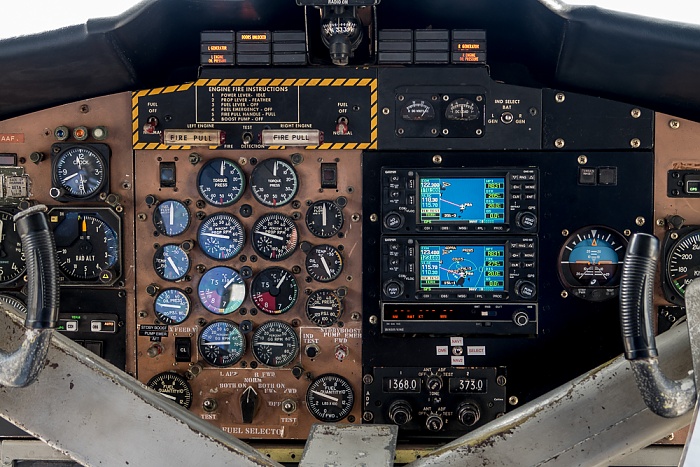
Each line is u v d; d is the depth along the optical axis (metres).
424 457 0.59
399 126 0.75
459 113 0.75
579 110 0.75
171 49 0.78
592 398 0.55
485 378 0.75
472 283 0.75
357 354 0.75
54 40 0.68
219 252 0.77
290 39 0.74
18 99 0.75
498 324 0.75
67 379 0.55
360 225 0.76
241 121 0.75
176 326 0.77
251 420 0.74
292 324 0.76
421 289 0.75
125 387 0.56
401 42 0.73
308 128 0.75
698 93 0.71
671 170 0.75
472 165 0.75
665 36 0.65
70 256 0.77
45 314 0.47
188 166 0.76
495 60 0.79
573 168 0.75
